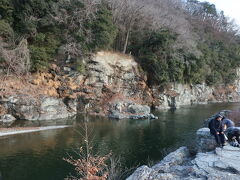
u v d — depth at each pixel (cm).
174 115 3400
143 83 4081
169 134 2248
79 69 3294
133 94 4025
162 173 753
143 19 4275
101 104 3556
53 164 1452
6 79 2895
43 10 3309
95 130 2389
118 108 3422
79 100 3409
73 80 3328
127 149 1794
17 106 2769
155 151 1750
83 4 3444
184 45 4403
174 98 4294
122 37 4238
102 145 1880
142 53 4250
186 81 4850
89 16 3403
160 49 4141
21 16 3219
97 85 3544
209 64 5731
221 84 6366
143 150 1773
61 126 2502
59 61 3316
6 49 2955
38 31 3331
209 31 7406
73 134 2175
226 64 6325
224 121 1037
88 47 3434
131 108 3441
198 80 5178
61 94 3256
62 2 3409
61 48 3266
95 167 832
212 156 851
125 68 3900
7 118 2684
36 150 1694
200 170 741
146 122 2873
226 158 822
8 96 2752
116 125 2678
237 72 6981
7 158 1527
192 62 4550
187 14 7250
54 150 1702
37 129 2311
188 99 4962
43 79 3191
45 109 2942
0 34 3031
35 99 2903
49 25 3316
